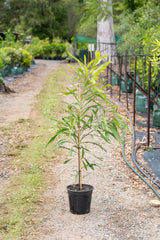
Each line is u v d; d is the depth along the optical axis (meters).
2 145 7.95
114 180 5.64
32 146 7.72
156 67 8.61
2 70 20.81
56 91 15.78
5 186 5.54
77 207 4.36
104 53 22.20
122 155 6.95
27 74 23.39
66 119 4.24
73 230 3.97
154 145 7.52
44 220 4.24
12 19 49.41
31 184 5.49
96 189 5.27
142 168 6.23
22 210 4.54
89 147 7.50
